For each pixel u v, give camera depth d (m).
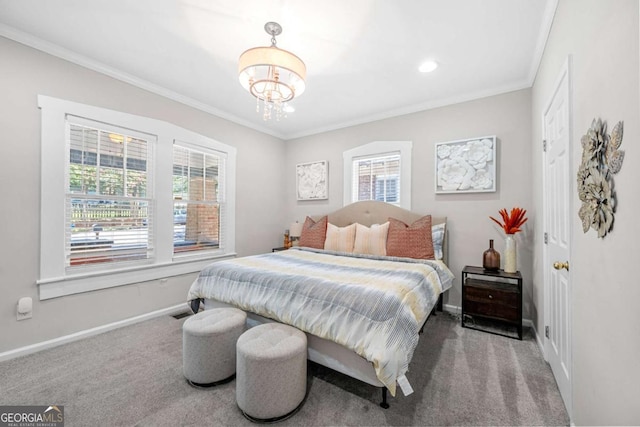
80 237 2.49
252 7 1.82
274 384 1.45
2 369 1.93
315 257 2.96
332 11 1.85
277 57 1.80
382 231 3.14
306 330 1.73
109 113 2.61
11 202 2.09
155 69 2.63
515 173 2.85
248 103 3.43
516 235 2.81
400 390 1.72
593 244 1.16
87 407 1.56
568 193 1.47
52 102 2.27
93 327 2.52
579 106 1.33
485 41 2.16
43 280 2.23
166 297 3.08
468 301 2.69
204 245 3.55
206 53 2.37
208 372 1.74
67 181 2.40
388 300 1.59
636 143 0.82
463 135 3.14
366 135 3.88
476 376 1.87
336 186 4.18
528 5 1.79
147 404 1.59
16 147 2.11
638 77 0.80
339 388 1.75
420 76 2.71
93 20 1.96
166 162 3.08
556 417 1.49
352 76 2.72
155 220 2.99
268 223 4.43
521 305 2.45
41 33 2.11
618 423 0.94
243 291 2.14
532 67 2.50
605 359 1.04
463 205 3.13
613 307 0.98
